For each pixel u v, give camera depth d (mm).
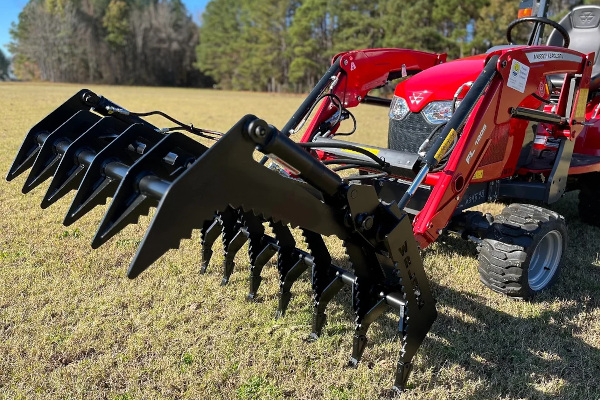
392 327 3064
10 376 2553
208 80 69562
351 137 10953
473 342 2934
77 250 4043
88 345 2791
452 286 3617
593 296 3521
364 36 43594
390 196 3633
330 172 2148
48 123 2969
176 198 1722
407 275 2400
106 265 3787
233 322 3049
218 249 4105
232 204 1881
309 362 2725
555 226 3295
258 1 52875
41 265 3771
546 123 3680
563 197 6008
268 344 2852
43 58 63969
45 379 2539
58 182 2525
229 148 1811
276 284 3539
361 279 2510
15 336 2854
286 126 3535
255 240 3064
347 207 2230
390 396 2504
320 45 49188
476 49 35406
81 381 2520
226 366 2656
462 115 2867
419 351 2830
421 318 2498
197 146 2205
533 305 3344
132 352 2748
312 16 46656
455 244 4418
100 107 3070
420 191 3432
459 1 35906
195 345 2828
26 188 2715
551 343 2939
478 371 2697
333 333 2994
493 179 3623
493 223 3340
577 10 5262
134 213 2004
